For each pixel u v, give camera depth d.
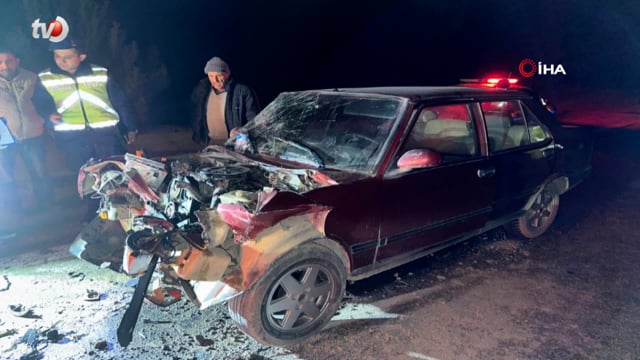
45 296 3.76
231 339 3.30
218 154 4.28
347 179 3.42
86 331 3.33
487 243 5.00
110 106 5.24
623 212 5.90
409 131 3.72
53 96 4.95
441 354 3.19
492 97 4.43
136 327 3.39
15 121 5.44
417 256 3.91
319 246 3.21
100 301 3.71
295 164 3.84
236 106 5.06
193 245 2.88
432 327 3.49
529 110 4.82
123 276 4.13
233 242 3.07
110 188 3.71
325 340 3.33
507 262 4.57
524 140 4.72
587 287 4.09
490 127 4.51
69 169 7.22
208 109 5.25
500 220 4.54
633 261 4.59
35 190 5.82
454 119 4.16
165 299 3.30
